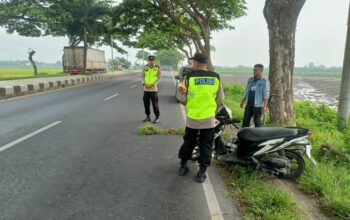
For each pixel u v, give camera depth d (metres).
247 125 7.20
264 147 4.84
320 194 4.46
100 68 45.94
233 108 11.48
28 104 12.10
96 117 9.70
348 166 5.64
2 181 4.51
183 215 3.71
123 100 14.20
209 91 4.59
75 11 33.50
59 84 21.02
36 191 4.21
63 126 8.24
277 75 8.02
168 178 4.82
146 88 8.93
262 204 3.89
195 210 3.84
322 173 4.79
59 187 4.36
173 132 7.70
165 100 15.13
